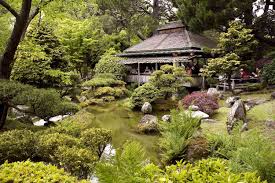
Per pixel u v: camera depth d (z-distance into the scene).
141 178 3.19
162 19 31.66
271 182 5.02
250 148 5.64
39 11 10.00
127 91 21.52
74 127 8.84
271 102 13.22
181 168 3.66
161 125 10.70
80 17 29.44
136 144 3.88
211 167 3.60
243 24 16.72
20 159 6.40
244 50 15.82
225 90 17.48
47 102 8.37
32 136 6.86
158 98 17.78
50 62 13.46
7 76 9.74
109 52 26.02
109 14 28.50
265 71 16.47
